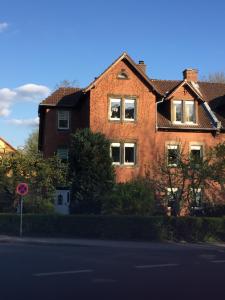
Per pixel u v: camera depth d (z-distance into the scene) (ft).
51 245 76.69
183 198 99.71
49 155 132.46
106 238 86.22
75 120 135.03
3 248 69.97
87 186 106.42
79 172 107.76
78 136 110.01
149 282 40.06
